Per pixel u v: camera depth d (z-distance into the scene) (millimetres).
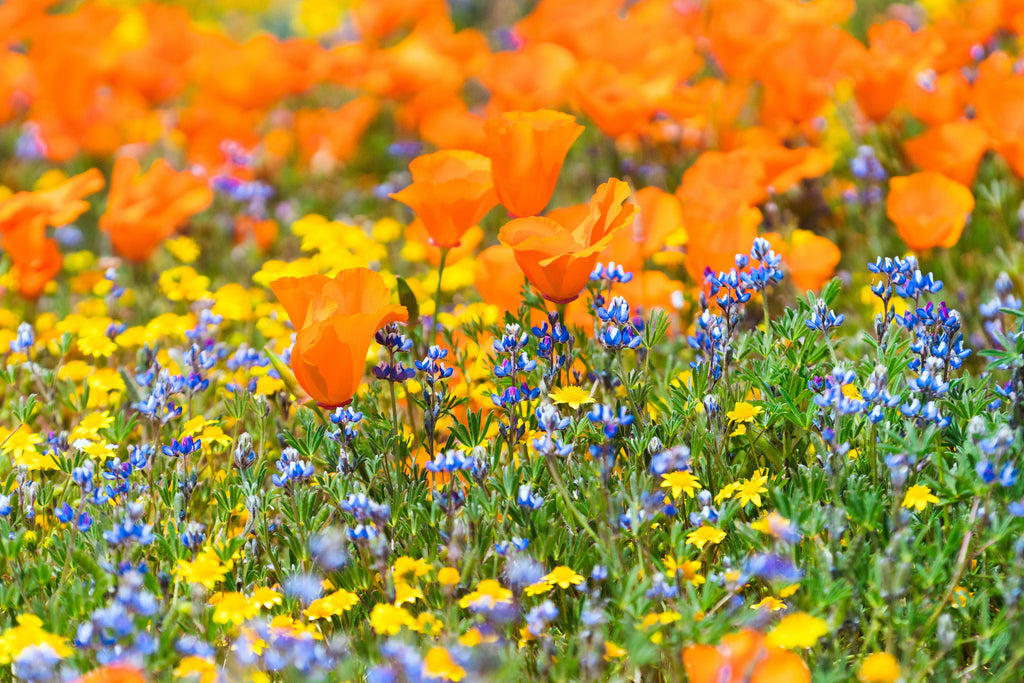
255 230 7320
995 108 5512
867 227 6469
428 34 8570
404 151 8500
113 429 4195
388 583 3299
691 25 8539
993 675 3252
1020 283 5484
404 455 3938
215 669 3010
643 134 7773
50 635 3125
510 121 3973
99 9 9531
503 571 3477
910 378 3955
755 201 5594
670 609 3375
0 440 4355
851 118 7336
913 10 9219
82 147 9062
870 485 3609
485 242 7438
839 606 3125
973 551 3246
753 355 4746
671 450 3588
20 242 5551
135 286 6797
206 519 4102
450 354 4703
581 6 8164
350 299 3666
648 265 6215
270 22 14570
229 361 4848
